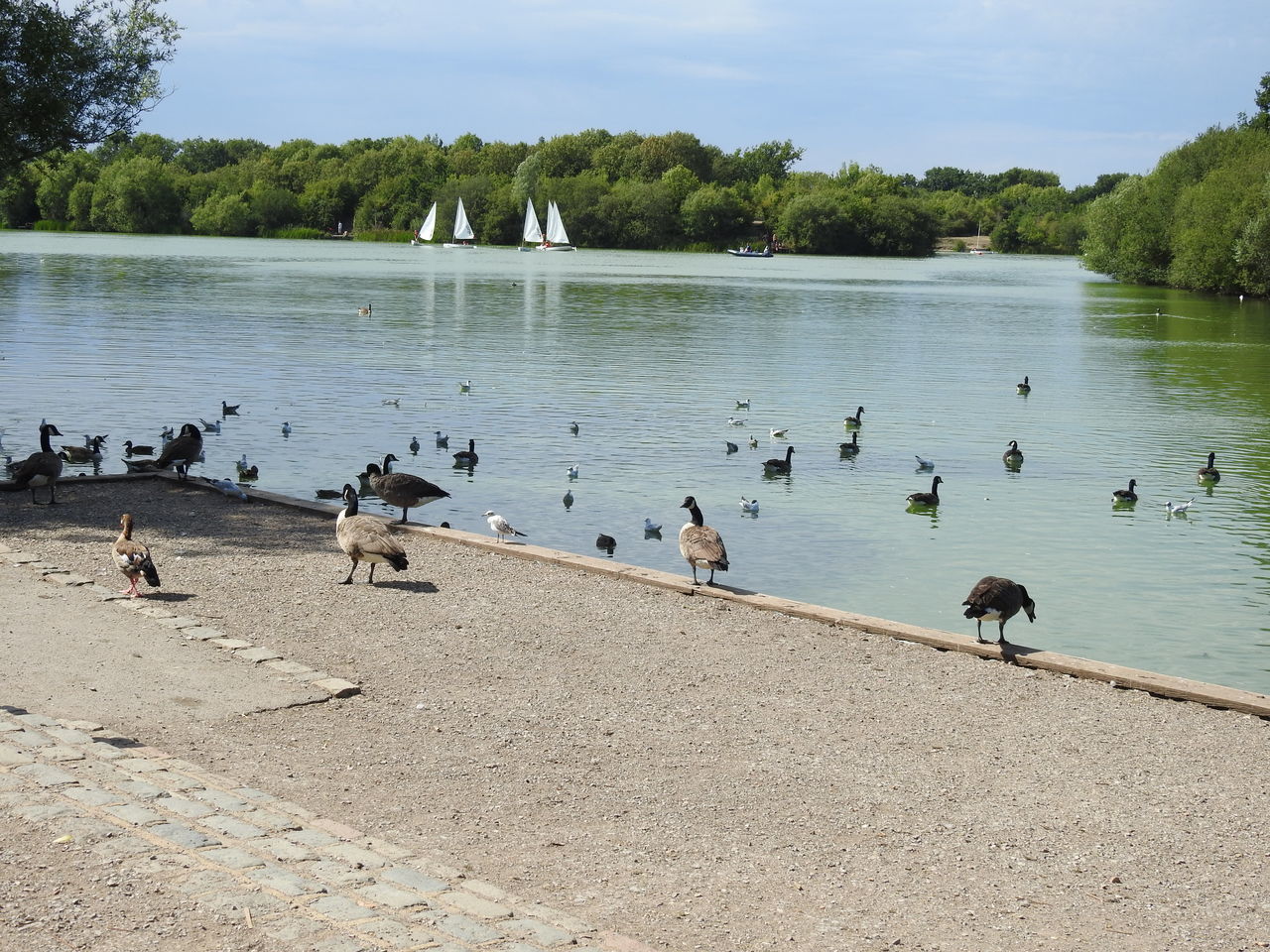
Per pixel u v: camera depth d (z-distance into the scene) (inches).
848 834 414.3
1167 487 1296.8
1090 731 522.6
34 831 351.9
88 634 595.5
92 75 1176.8
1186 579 957.8
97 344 2193.7
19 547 760.3
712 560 690.8
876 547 1027.3
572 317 3068.4
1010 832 420.2
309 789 430.9
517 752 477.7
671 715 524.4
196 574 721.6
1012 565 986.1
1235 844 415.8
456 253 7145.7
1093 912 364.8
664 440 1465.3
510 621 655.8
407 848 386.9
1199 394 1990.7
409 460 1306.6
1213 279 4355.3
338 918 313.3
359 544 693.9
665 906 358.0
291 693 529.3
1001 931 351.3
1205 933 354.3
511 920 329.4
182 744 464.8
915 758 486.0
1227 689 566.3
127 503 911.0
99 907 308.3
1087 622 848.3
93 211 7765.8
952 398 1902.1
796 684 570.9
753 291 4370.1
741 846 402.0
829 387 1979.6
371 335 2497.5
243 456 1261.1
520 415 1609.3
